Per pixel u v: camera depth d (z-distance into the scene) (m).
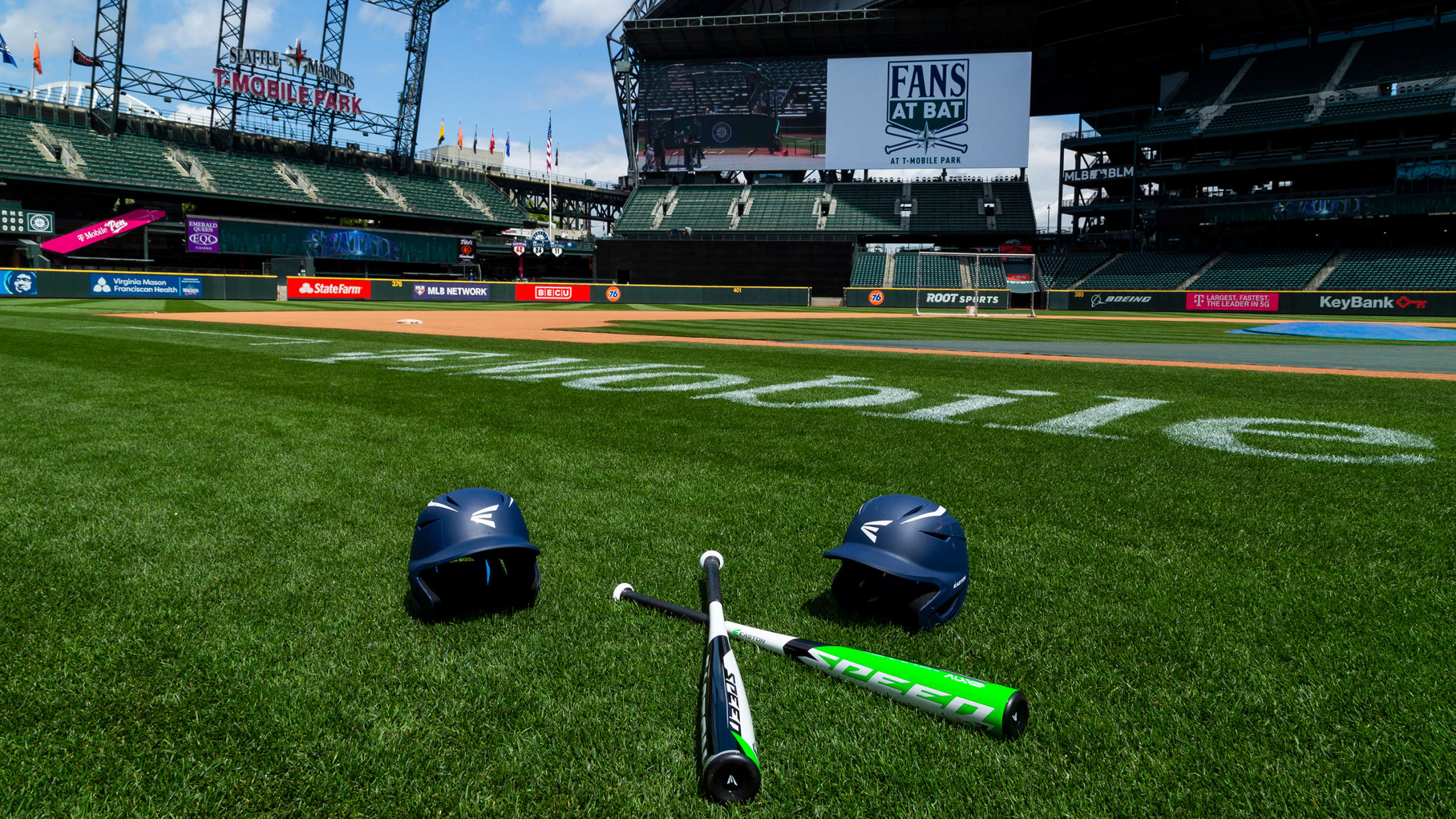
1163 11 46.94
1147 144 49.28
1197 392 9.27
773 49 53.62
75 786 1.83
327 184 51.94
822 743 1.99
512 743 1.99
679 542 3.52
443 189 58.44
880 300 48.31
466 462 5.09
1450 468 5.04
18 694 2.20
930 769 1.88
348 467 4.95
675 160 54.16
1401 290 40.06
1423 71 42.88
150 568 3.14
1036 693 2.22
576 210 74.56
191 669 2.33
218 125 49.41
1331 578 3.09
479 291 46.03
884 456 5.36
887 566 2.56
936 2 49.59
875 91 50.84
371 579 3.04
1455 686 2.24
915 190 55.06
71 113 45.50
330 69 52.41
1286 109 44.88
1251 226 49.78
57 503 4.09
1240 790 1.80
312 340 16.08
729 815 1.73
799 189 56.06
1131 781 1.84
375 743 1.98
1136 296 45.44
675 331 22.00
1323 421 7.00
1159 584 3.03
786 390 8.88
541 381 9.41
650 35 52.38
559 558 3.30
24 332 16.09
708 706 1.94
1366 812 1.73
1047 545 3.49
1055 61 52.75
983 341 19.67
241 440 5.78
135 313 27.11
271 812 1.76
